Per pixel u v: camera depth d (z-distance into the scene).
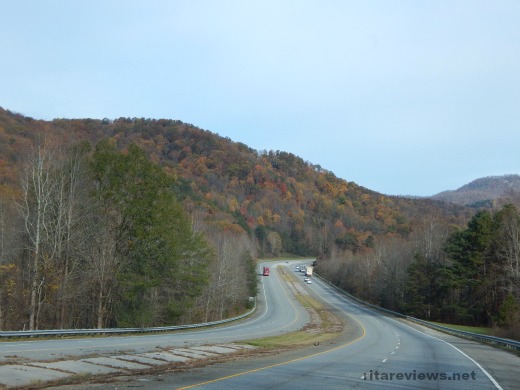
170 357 23.11
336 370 19.33
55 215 44.66
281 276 158.62
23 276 45.03
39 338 30.56
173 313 53.41
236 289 81.50
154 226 46.09
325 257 183.50
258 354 27.09
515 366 23.50
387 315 83.12
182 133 191.88
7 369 16.11
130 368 18.73
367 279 112.88
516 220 65.88
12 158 59.25
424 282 79.38
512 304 55.00
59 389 13.45
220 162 194.38
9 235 44.62
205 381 15.44
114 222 46.06
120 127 165.00
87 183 46.12
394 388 15.11
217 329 55.06
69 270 47.69
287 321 70.44
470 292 75.69
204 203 140.25
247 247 111.62
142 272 46.97
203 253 57.72
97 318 47.91
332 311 88.31
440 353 29.61
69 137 65.44
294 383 15.46
